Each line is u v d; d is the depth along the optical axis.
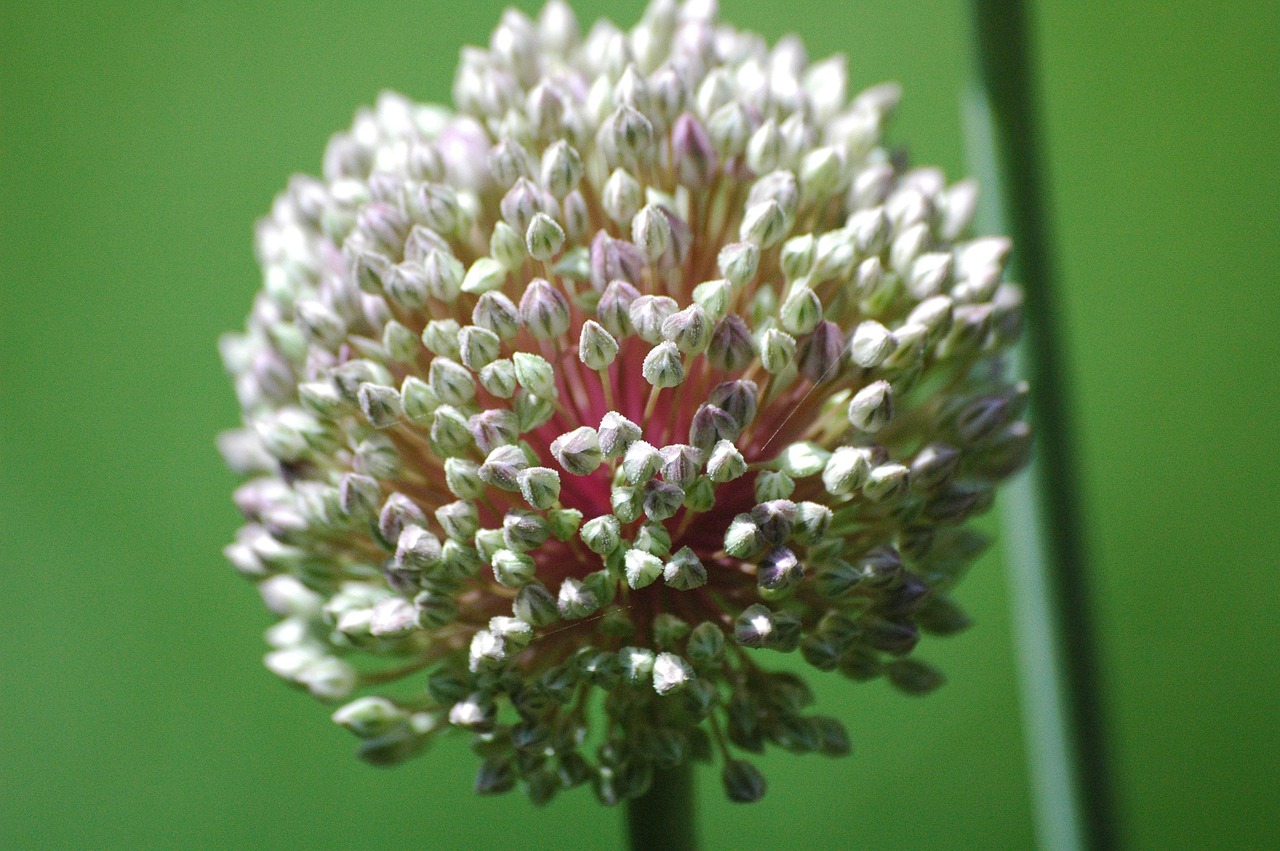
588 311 0.25
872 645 0.25
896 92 0.27
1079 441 0.27
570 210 0.25
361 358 0.25
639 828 0.26
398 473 0.25
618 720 0.25
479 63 0.27
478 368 0.25
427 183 0.25
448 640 0.26
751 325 0.25
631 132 0.25
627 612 0.25
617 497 0.24
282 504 0.26
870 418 0.24
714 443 0.24
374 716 0.26
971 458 0.26
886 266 0.26
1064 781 0.27
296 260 0.26
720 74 0.26
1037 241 0.27
